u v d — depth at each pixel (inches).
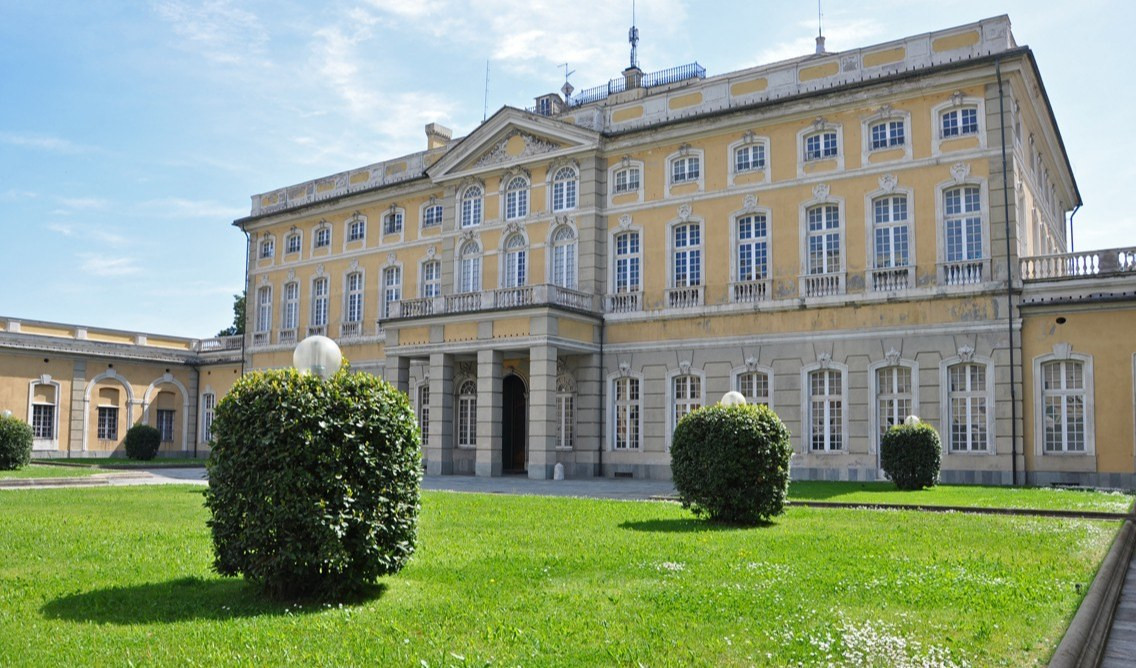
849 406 1128.2
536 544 500.1
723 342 1237.7
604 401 1342.3
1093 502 757.9
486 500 786.8
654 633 297.9
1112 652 304.3
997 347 1038.4
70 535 538.0
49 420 1871.3
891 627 303.0
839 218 1159.0
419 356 1428.4
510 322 1294.3
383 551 369.7
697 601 345.1
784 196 1202.6
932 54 1106.1
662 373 1286.9
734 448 608.4
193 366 2123.5
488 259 1469.0
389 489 371.9
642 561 438.3
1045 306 1014.4
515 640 291.6
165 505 732.7
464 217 1523.1
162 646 287.1
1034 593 359.9
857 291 1130.7
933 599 348.5
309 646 286.0
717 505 609.3
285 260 1863.9
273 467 353.7
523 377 1440.7
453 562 438.3
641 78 1818.4
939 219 1086.4
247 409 361.7
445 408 1371.8
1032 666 259.3
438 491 903.7
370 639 294.4
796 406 1167.0
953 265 1071.6
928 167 1098.1
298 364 392.5
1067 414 1006.4
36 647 286.4
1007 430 1023.0
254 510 353.1
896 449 933.2
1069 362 1011.3
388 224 1683.1
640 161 1339.8
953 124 1090.7
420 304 1425.9
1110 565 427.2
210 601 355.6
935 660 264.4
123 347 2000.5
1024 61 1043.9
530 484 1115.3
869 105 1145.4
